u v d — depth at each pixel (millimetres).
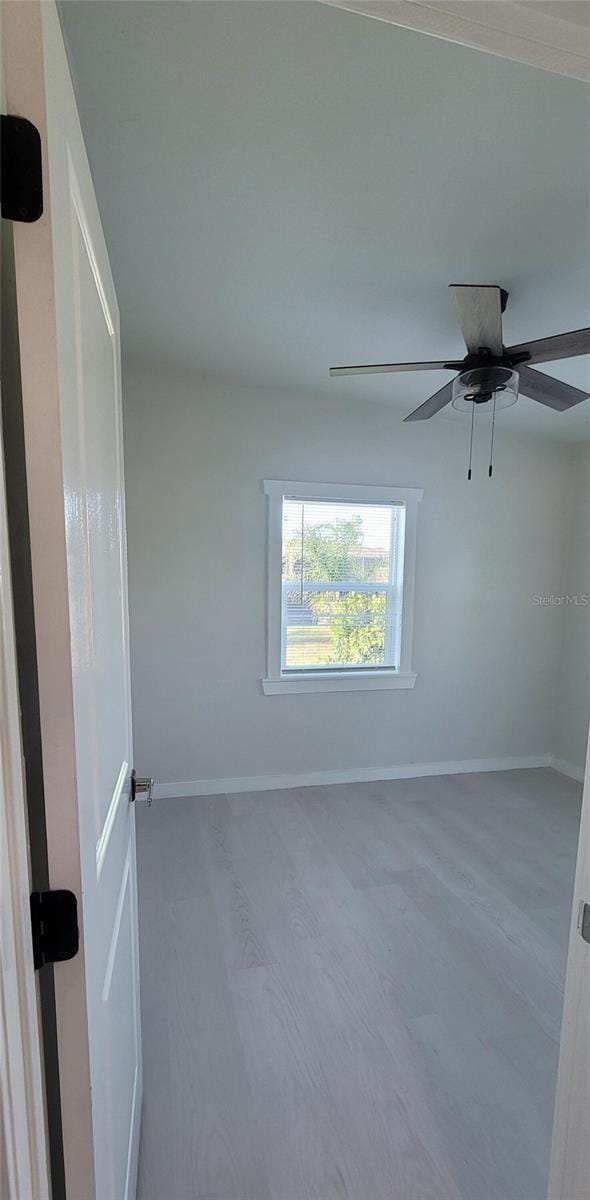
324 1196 1221
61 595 584
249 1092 1456
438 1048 1605
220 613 3240
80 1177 665
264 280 1962
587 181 1421
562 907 2311
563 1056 866
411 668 3637
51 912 603
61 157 597
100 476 903
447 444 3574
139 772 3205
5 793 475
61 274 588
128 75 1122
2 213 517
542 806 3326
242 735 3361
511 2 655
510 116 1209
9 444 556
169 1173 1256
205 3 970
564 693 3961
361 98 1174
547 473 3838
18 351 544
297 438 3262
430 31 692
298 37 1039
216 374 3018
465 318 1680
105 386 992
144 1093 1442
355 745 3594
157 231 1672
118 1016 984
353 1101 1438
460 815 3166
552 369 2678
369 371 2061
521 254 1758
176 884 2395
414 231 1655
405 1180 1255
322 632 3473
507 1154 1314
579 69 742
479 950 2031
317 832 2904
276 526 3262
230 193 1494
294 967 1916
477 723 3869
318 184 1453
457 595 3717
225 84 1147
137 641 3139
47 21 535
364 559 3504
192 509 3141
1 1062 452
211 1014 1709
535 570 3883
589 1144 814
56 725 594
